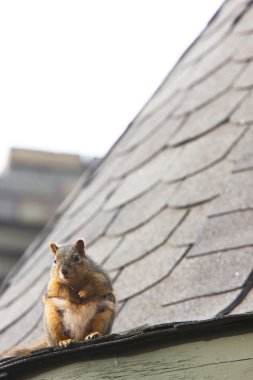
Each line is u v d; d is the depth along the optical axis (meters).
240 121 17.45
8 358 13.07
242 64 18.98
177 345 12.20
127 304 15.34
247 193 15.76
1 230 27.03
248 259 14.59
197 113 18.75
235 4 21.39
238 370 11.96
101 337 12.36
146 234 16.70
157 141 19.17
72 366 12.46
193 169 17.22
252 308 13.71
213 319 11.99
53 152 29.73
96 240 17.80
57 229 20.28
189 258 15.34
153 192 17.66
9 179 28.27
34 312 17.48
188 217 16.23
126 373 12.29
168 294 14.94
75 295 14.17
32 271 19.38
